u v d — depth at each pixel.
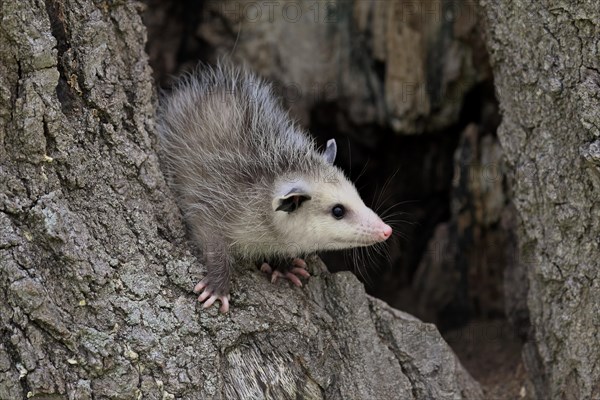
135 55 3.45
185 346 3.04
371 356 3.44
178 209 3.49
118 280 3.01
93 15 3.23
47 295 2.83
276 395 3.17
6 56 2.93
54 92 3.00
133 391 2.90
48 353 2.80
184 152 3.84
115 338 2.93
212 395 3.02
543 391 3.79
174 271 3.16
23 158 2.93
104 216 3.09
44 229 2.88
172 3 5.48
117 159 3.21
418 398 3.52
